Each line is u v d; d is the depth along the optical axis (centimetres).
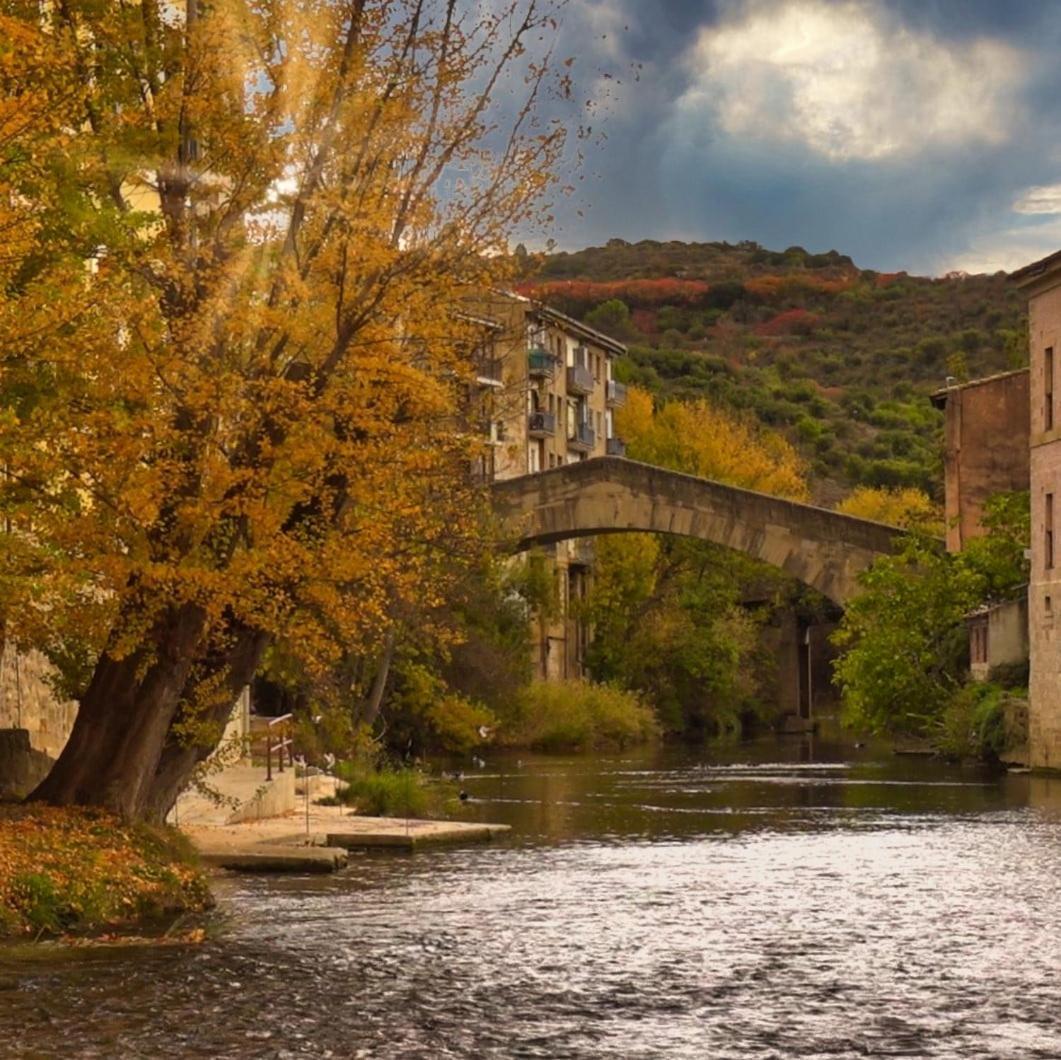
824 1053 1340
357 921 2011
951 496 6284
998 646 5750
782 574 10125
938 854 2833
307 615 2081
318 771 4203
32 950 1747
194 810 3086
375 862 2711
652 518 6675
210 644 2202
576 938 1892
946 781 4806
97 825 2080
